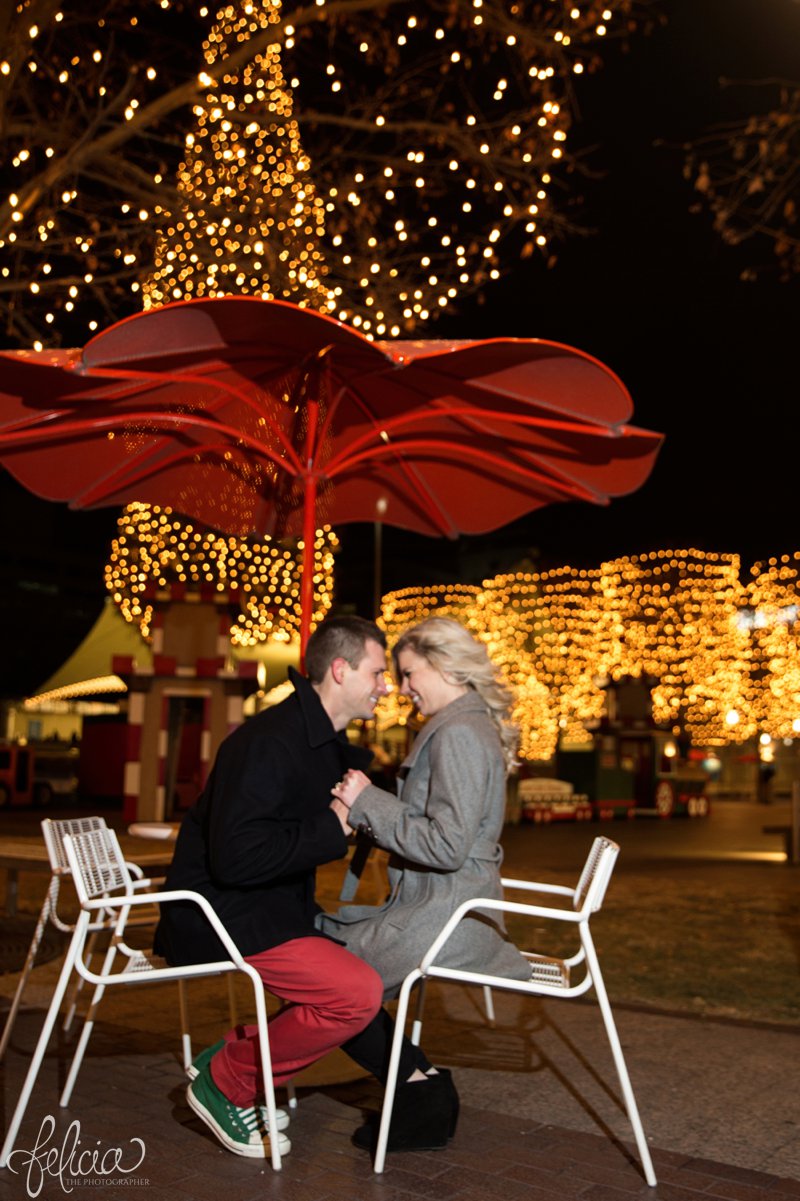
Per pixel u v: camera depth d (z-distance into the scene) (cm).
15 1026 495
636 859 1483
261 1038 329
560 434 564
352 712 364
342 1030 337
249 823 331
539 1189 319
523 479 631
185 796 1886
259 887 346
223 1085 343
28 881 1041
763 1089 418
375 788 352
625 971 681
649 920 910
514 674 2822
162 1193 311
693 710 2800
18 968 626
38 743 3494
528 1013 537
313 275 964
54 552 6850
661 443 545
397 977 346
